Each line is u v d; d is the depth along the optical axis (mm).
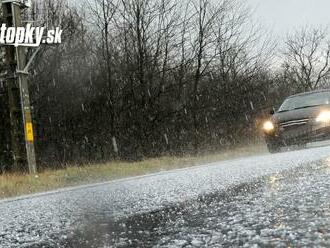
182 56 26953
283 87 34625
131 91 26281
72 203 6094
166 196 5629
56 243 3367
